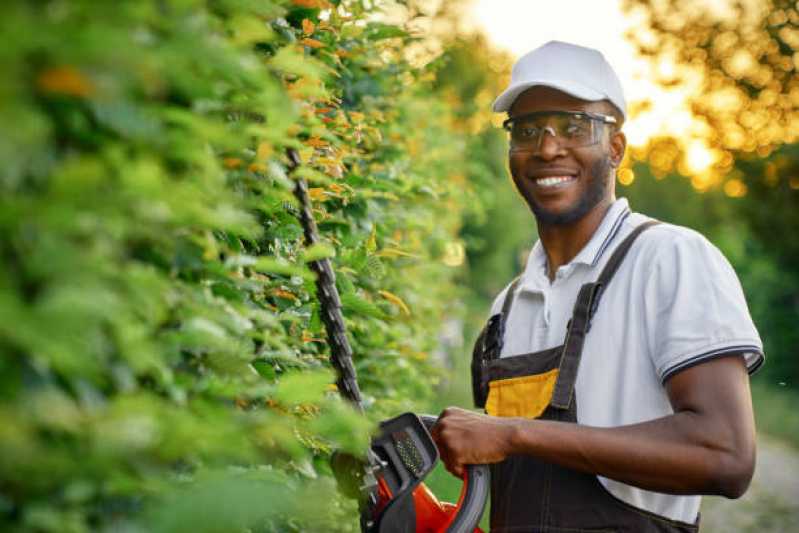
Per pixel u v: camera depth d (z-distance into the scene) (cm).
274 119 149
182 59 110
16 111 87
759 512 901
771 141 1867
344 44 375
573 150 244
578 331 230
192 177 128
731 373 213
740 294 223
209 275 151
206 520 108
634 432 212
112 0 97
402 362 430
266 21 184
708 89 1923
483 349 258
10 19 87
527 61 250
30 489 99
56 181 93
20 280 96
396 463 217
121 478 108
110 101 98
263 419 124
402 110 568
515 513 229
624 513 221
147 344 110
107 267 100
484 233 2775
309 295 215
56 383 104
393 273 471
